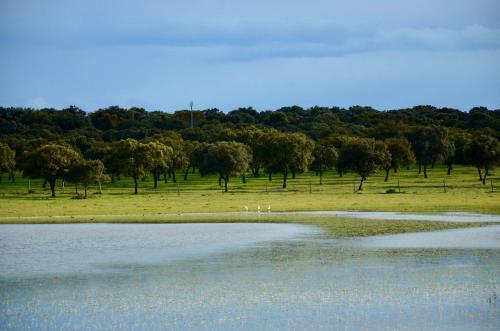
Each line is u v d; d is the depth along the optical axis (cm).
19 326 5156
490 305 5550
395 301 5719
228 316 5353
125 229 11100
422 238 9362
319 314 5362
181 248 8788
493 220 11719
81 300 5928
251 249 8612
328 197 18338
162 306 5694
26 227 11588
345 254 8075
